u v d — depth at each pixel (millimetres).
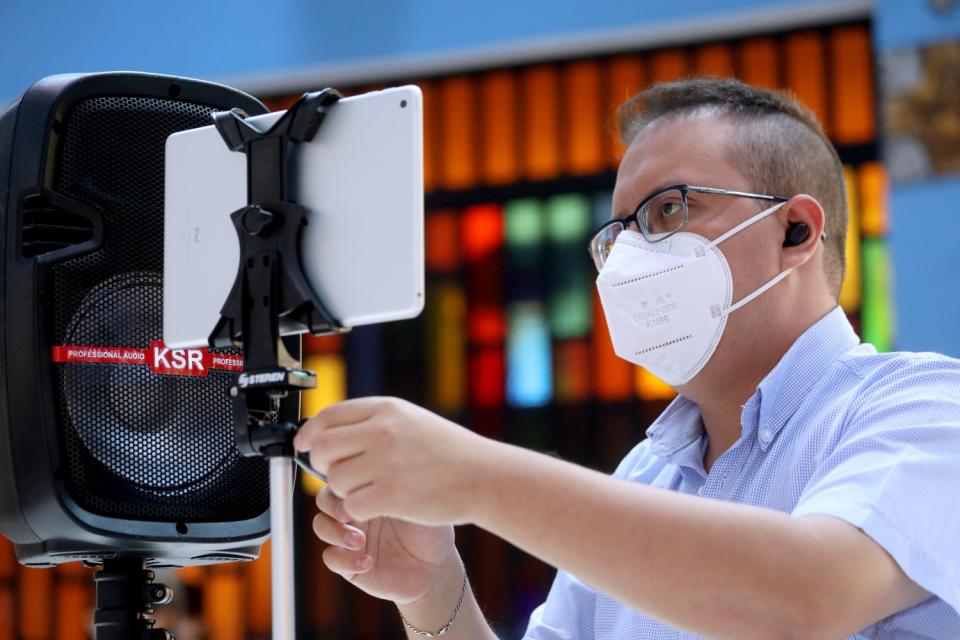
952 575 1180
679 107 1635
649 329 1542
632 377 4402
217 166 1256
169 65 4648
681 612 1103
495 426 4512
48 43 4711
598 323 4453
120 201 1394
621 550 1098
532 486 1111
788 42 4297
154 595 1429
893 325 3988
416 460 1100
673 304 1527
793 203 1538
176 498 1394
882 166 4164
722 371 1543
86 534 1333
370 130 1161
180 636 4406
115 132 1401
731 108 1603
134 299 1392
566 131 4523
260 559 4465
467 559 4453
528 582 4395
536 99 4562
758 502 1445
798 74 4281
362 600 4551
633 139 1693
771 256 1538
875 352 1515
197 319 1249
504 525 1114
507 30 4426
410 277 1128
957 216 3947
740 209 1539
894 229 4008
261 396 1184
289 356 1187
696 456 1589
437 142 4645
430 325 4605
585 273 4477
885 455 1235
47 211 1361
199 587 4469
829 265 1604
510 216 4570
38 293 1338
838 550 1119
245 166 1234
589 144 4500
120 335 1382
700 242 1533
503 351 4527
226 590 4469
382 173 1150
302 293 1159
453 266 4602
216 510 1421
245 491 1445
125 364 1380
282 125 1190
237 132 1222
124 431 1377
